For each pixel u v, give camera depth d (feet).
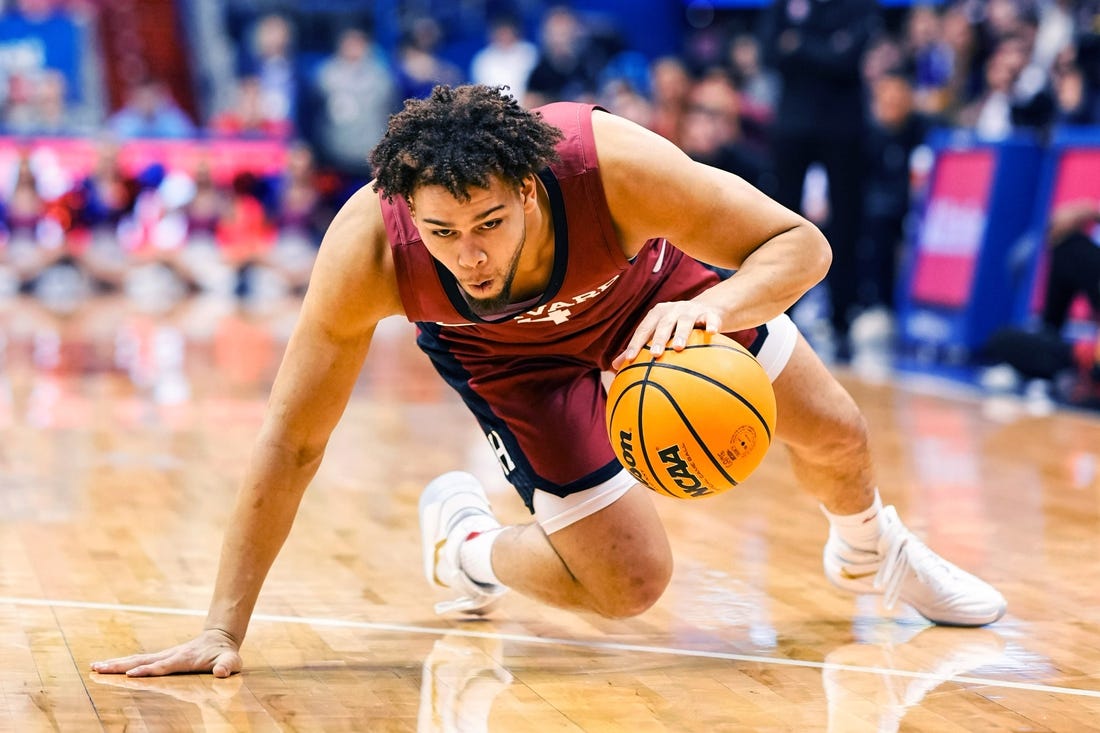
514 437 11.19
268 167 49.03
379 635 11.80
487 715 9.68
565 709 9.82
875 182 35.47
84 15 52.65
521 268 9.54
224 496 17.61
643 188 9.37
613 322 10.94
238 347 34.35
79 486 18.17
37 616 12.14
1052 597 13.10
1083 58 31.58
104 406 25.09
